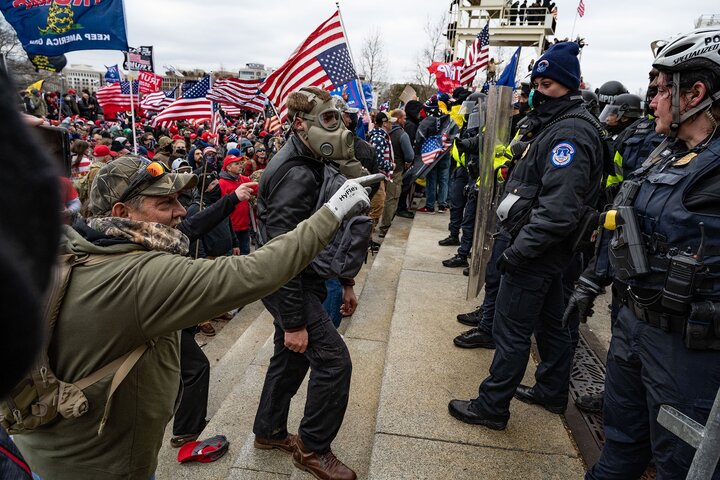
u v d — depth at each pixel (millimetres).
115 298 1266
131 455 1491
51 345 1290
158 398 1507
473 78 8891
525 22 14008
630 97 4059
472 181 5188
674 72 1630
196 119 9797
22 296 374
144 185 1602
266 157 10094
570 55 2289
